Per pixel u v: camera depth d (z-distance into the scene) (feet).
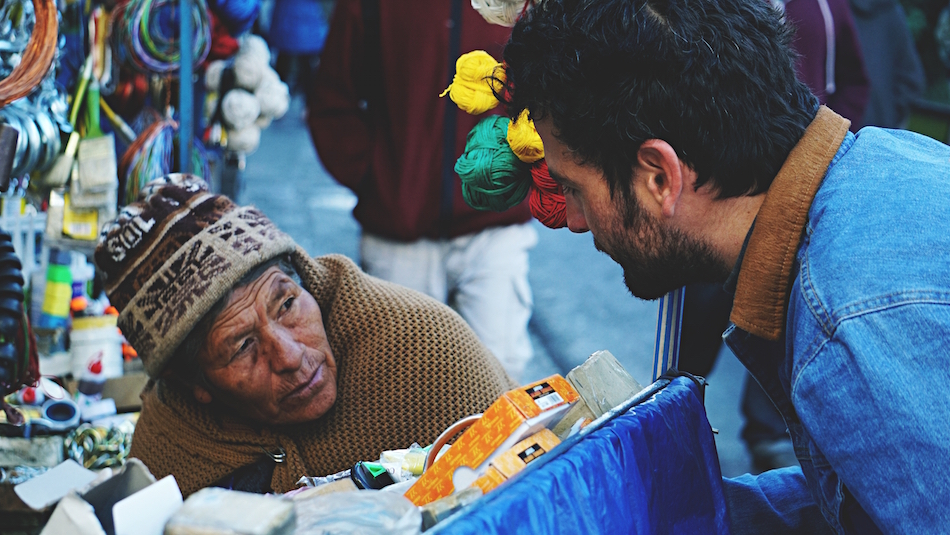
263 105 7.01
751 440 9.46
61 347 5.50
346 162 8.18
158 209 3.83
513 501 2.21
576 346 12.60
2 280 3.10
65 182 4.98
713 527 3.25
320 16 23.15
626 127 2.69
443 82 7.97
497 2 3.57
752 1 2.77
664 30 2.62
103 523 2.25
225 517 1.97
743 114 2.63
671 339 3.41
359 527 2.24
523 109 2.98
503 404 2.65
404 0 7.82
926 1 17.84
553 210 3.57
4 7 3.67
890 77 11.89
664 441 2.92
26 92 3.75
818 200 2.65
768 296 2.76
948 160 2.77
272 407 4.00
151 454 4.32
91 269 5.80
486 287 8.38
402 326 4.42
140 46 5.63
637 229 2.87
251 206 4.04
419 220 8.23
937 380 2.27
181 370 3.98
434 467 2.71
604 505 2.50
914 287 2.33
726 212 2.78
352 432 4.29
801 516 3.64
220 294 3.72
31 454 4.59
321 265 4.60
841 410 2.38
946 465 2.24
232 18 6.48
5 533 2.51
